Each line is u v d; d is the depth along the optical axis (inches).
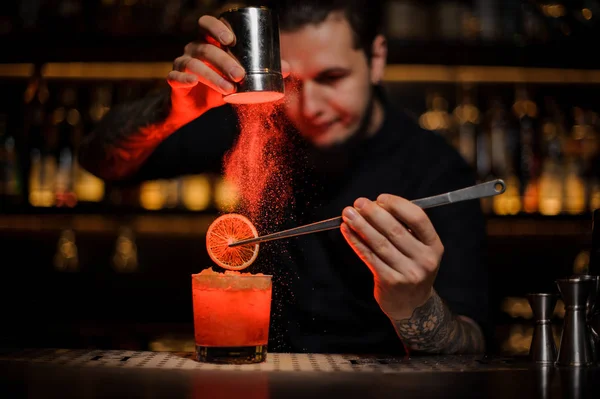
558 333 101.6
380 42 76.8
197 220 123.6
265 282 48.1
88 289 123.1
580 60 110.2
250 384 39.8
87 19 118.7
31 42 111.4
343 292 72.0
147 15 118.4
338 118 70.8
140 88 123.2
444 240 72.7
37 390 37.9
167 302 120.3
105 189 117.3
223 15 50.5
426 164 78.0
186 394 36.8
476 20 115.7
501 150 118.6
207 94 64.4
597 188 115.5
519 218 111.0
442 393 37.5
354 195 75.7
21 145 118.0
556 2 110.6
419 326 54.5
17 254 124.9
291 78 69.4
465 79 119.6
